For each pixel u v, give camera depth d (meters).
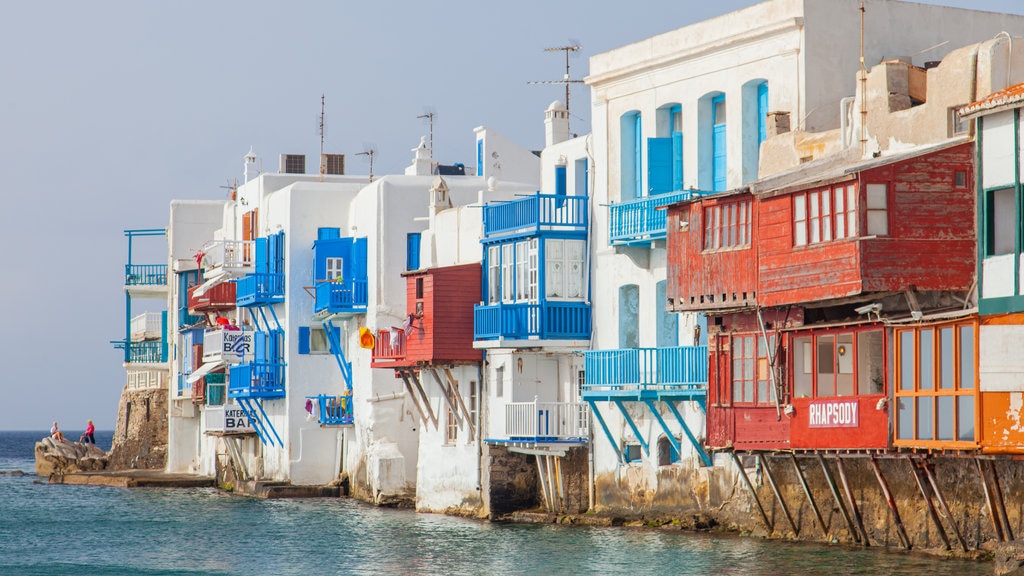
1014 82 53.62
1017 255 48.75
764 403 58.38
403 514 82.69
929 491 52.94
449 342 78.31
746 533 62.25
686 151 67.25
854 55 62.59
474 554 63.88
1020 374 48.00
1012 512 49.81
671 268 62.88
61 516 90.38
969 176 53.16
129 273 128.50
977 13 65.56
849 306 57.06
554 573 56.91
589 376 69.56
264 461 104.06
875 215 52.75
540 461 74.56
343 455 97.25
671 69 68.12
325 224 99.62
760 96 64.50
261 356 103.81
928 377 50.88
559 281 73.31
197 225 124.25
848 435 54.22
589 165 73.38
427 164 109.88
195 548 72.19
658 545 61.72
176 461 124.12
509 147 99.75
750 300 58.44
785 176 57.59
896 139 57.06
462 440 80.19
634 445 70.06
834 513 57.81
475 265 79.19
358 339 94.12
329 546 69.88
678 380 64.00
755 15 63.84
